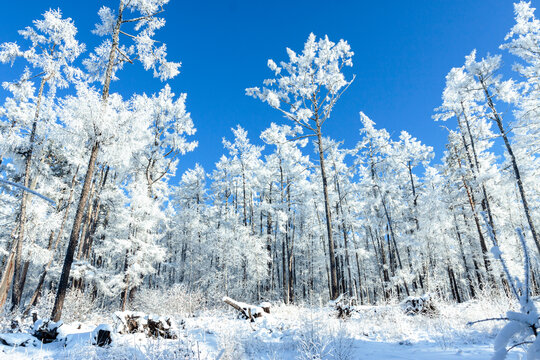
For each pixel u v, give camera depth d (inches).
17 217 623.8
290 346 226.5
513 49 611.2
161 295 457.7
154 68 482.0
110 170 885.2
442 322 299.4
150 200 671.1
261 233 1134.4
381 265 984.9
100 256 911.0
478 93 673.6
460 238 868.6
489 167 808.3
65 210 661.3
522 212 896.9
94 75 454.3
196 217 1169.4
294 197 1009.5
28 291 918.4
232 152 1123.3
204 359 188.5
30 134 564.1
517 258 486.0
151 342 195.9
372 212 915.4
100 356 191.9
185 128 758.5
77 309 415.5
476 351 194.5
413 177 1084.5
